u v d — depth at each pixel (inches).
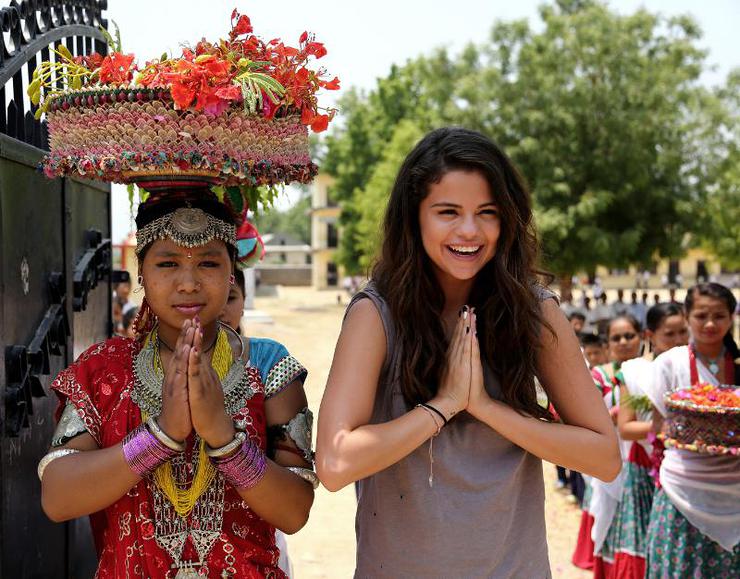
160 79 71.5
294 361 86.0
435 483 83.7
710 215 761.0
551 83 739.4
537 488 88.2
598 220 753.6
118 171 73.3
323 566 213.8
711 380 150.4
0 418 91.2
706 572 142.6
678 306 186.5
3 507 92.5
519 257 87.2
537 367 88.9
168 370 74.4
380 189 986.1
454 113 774.5
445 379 83.0
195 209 78.5
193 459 79.0
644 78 749.3
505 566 84.8
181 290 78.2
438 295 87.5
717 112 751.7
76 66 80.0
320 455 79.2
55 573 114.9
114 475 73.4
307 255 2495.1
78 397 79.1
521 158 750.5
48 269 112.6
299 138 81.4
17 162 99.3
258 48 79.0
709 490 140.6
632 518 172.1
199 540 77.8
